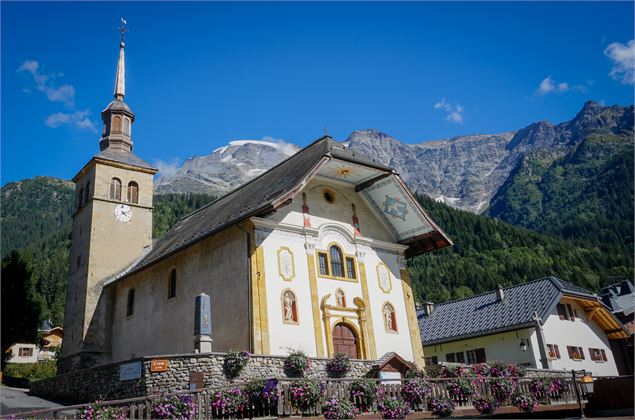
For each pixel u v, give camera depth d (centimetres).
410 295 3112
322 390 1784
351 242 2958
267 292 2489
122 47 4638
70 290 3894
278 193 2498
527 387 2438
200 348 2028
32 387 3041
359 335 2777
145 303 3244
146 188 4150
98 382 2308
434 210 13712
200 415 1576
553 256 11831
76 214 4134
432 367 2573
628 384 2098
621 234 16200
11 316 4244
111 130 4247
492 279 10312
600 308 4075
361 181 3044
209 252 2775
